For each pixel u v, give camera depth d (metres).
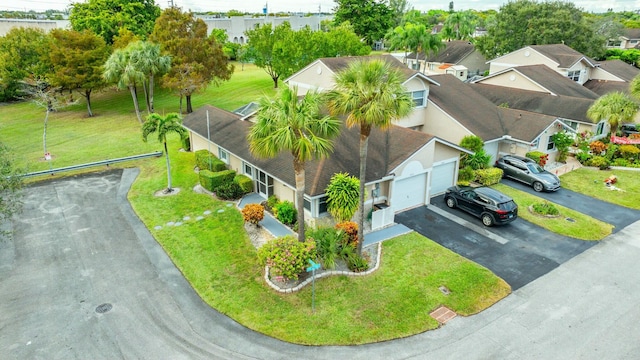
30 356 12.55
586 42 54.72
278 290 15.56
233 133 27.11
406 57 74.06
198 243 19.00
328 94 15.03
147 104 48.41
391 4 111.62
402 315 14.31
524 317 14.25
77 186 25.95
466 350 12.82
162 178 27.17
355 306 14.76
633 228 20.52
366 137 15.06
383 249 18.33
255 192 24.50
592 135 31.97
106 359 12.48
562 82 39.69
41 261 17.56
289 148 14.48
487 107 31.80
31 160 30.62
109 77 40.44
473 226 20.59
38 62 47.47
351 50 54.69
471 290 15.62
